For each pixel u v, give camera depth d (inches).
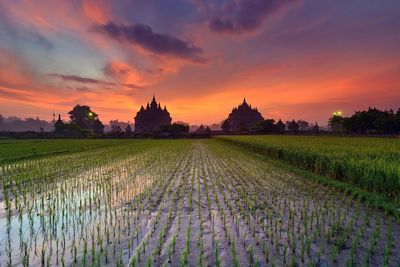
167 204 318.7
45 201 337.1
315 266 170.1
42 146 1435.8
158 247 198.7
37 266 174.9
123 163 720.3
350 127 2733.8
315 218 263.0
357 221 251.9
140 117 6254.9
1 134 3304.6
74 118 5285.4
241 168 607.8
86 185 432.8
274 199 334.6
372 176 345.7
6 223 257.9
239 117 6752.0
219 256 186.2
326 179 438.3
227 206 306.8
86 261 179.9
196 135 3622.0
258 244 204.8
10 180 449.4
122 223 252.8
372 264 172.6
